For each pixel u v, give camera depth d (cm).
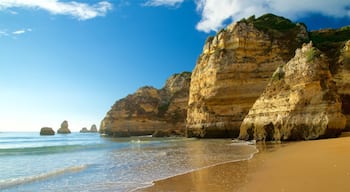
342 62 4250
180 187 1170
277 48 4962
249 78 4906
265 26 5322
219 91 5000
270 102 3553
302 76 3247
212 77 5153
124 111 9450
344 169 1234
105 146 3869
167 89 10012
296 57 3491
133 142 4841
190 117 5928
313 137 3028
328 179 1066
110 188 1209
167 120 8825
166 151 2891
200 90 5622
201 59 5903
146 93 9675
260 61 4981
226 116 4941
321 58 3281
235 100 4909
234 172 1447
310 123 3062
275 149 2464
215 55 5241
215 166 1694
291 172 1282
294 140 3178
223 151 2622
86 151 3116
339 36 5438
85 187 1233
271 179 1166
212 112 5088
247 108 4800
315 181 1050
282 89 3472
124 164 1939
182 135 8150
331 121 2967
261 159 1897
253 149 2644
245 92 4856
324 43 4956
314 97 3133
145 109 9194
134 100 9569
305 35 5200
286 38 5128
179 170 1628
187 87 8844
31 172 1698
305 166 1406
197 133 5459
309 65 3231
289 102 3300
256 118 3684
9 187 1240
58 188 1220
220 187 1112
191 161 2005
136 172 1598
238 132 4794
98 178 1434
